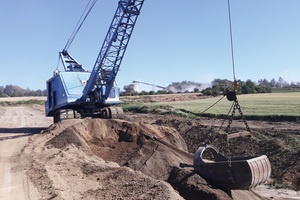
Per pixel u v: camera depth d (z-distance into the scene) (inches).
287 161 708.0
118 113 965.2
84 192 426.3
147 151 677.9
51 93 1057.5
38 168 513.7
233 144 863.7
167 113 1592.0
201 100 2503.7
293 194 585.9
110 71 904.9
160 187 404.5
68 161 568.7
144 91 3624.5
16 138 834.2
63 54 1130.7
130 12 836.6
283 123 1131.3
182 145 796.6
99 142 747.4
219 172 514.0
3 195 397.4
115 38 858.1
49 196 382.6
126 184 439.8
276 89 3563.0
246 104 1852.9
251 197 546.9
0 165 555.2
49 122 1448.1
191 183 517.0
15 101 3415.4
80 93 943.7
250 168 474.0
